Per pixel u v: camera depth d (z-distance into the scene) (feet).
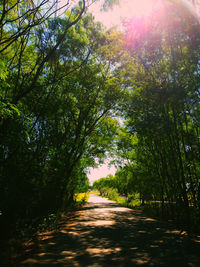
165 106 34.99
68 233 25.81
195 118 31.81
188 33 29.78
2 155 21.80
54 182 31.96
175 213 41.68
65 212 46.24
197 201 31.81
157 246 19.92
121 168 71.36
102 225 32.91
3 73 18.90
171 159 40.16
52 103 32.81
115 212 55.67
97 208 67.87
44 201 29.86
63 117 38.83
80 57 40.50
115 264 14.52
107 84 48.67
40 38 28.30
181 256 16.63
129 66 44.14
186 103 31.32
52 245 19.54
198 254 17.19
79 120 46.32
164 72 35.19
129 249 18.67
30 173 24.00
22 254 16.07
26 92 22.62
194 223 30.83
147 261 15.29
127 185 71.97
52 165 32.48
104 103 50.14
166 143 40.98
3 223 18.61
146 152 53.88
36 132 28.09
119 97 48.19
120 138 66.90
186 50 31.22
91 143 64.34
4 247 15.64
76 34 37.81
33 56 30.25
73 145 39.91
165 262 15.12
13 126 23.11
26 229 20.89
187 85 30.37
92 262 14.84
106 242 21.30
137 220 40.22
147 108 36.14
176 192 38.04
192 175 33.60
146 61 38.52
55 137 32.89
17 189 20.83
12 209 19.89
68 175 39.04
